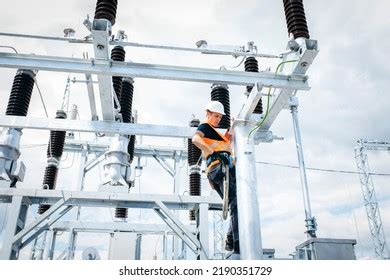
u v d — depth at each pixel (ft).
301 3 12.96
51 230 25.40
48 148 27.61
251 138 12.33
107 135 19.13
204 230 18.40
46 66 12.49
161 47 13.57
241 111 12.81
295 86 12.92
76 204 18.80
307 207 15.21
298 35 12.50
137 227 24.36
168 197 18.83
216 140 12.87
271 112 15.05
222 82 13.07
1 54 12.50
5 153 18.29
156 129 17.22
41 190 17.99
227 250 12.86
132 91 22.12
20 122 16.42
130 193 18.57
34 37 12.85
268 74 13.00
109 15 12.39
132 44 12.87
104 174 19.70
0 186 17.83
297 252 12.23
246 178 11.66
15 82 20.38
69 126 16.62
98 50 12.19
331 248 11.10
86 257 19.71
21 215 18.43
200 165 31.07
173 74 12.95
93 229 25.40
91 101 16.99
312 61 12.25
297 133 17.62
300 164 16.81
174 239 31.14
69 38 12.65
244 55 14.57
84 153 41.34
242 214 11.32
